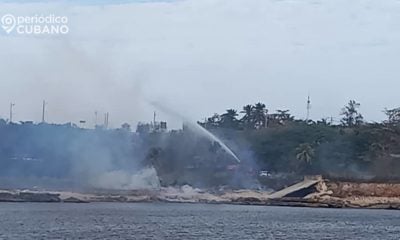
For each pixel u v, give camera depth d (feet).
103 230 367.25
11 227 374.22
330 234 379.35
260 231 388.57
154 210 563.07
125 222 426.92
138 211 541.75
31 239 316.40
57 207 573.74
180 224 422.82
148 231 369.71
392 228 429.38
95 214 493.77
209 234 363.35
